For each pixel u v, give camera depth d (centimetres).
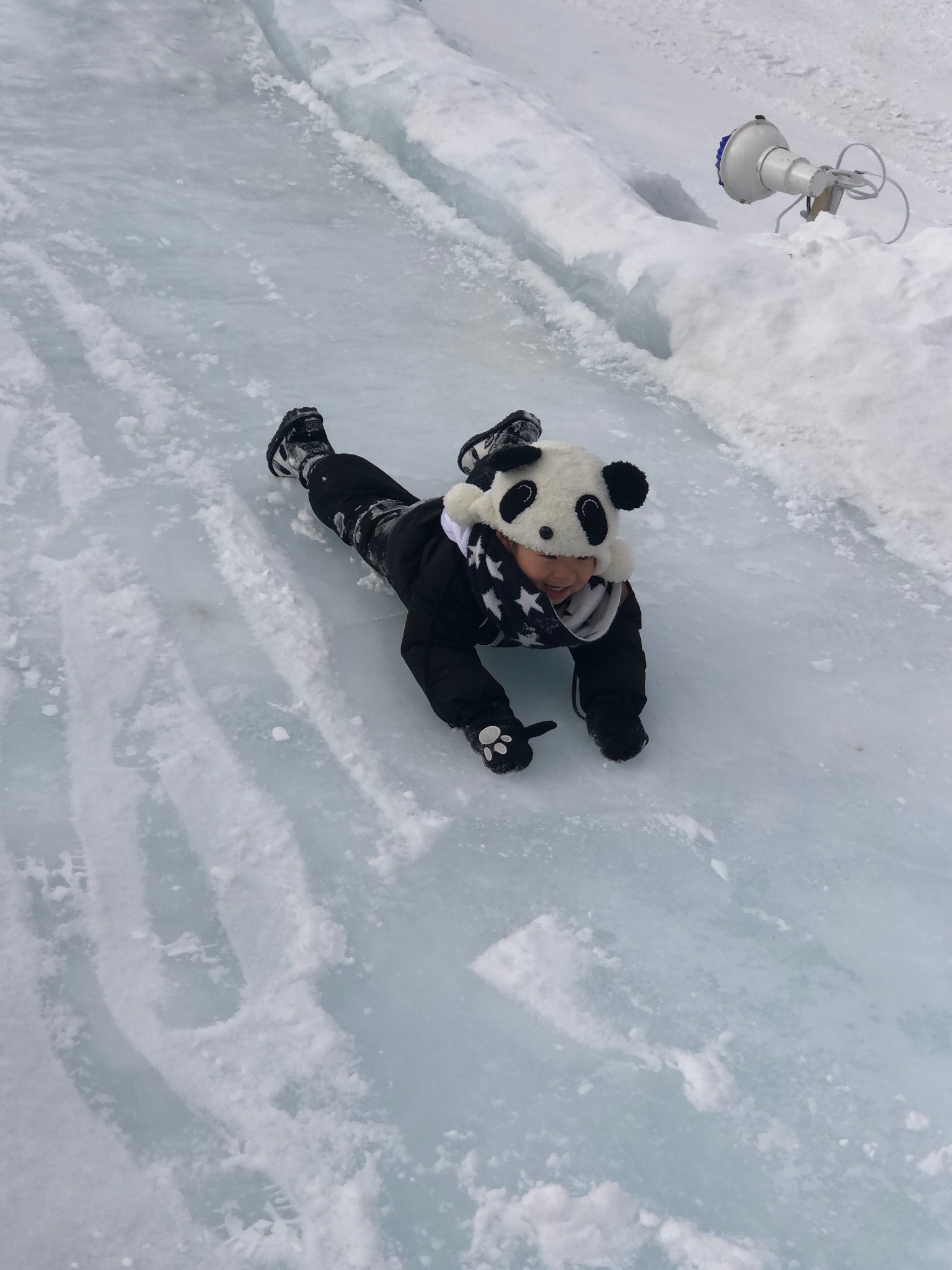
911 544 315
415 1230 175
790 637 282
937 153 957
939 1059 204
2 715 229
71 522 272
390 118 464
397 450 317
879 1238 182
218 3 550
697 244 384
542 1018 201
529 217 411
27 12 498
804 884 228
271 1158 179
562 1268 174
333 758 235
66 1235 168
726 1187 185
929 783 253
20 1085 180
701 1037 202
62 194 398
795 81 1059
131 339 338
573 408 348
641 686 245
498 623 238
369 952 205
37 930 197
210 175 432
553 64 922
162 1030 189
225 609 260
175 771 225
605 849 228
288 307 369
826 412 341
